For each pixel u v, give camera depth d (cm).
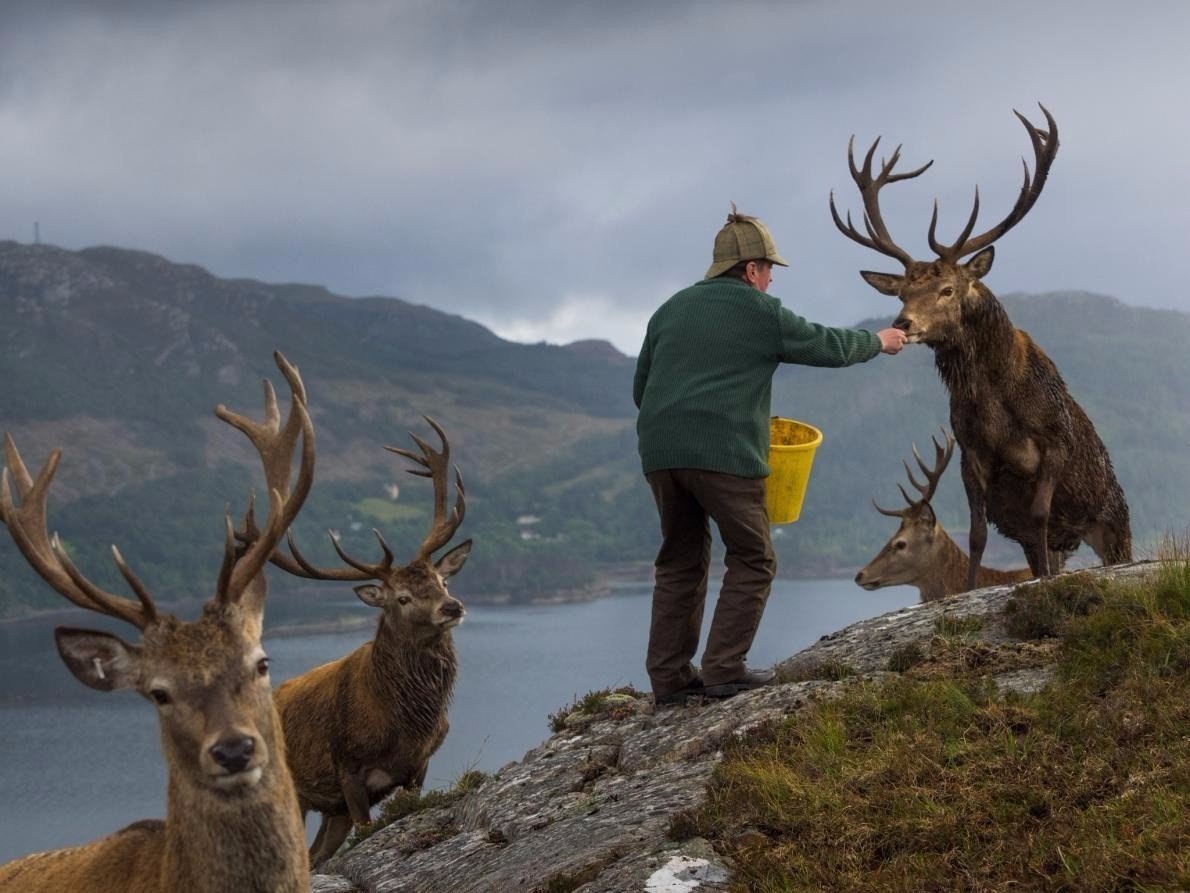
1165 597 571
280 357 466
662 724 630
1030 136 820
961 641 614
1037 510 830
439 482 892
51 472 425
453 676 838
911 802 459
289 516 420
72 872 434
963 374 822
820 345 623
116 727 19025
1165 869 380
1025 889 403
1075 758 466
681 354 626
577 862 497
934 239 827
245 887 389
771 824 473
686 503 636
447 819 695
